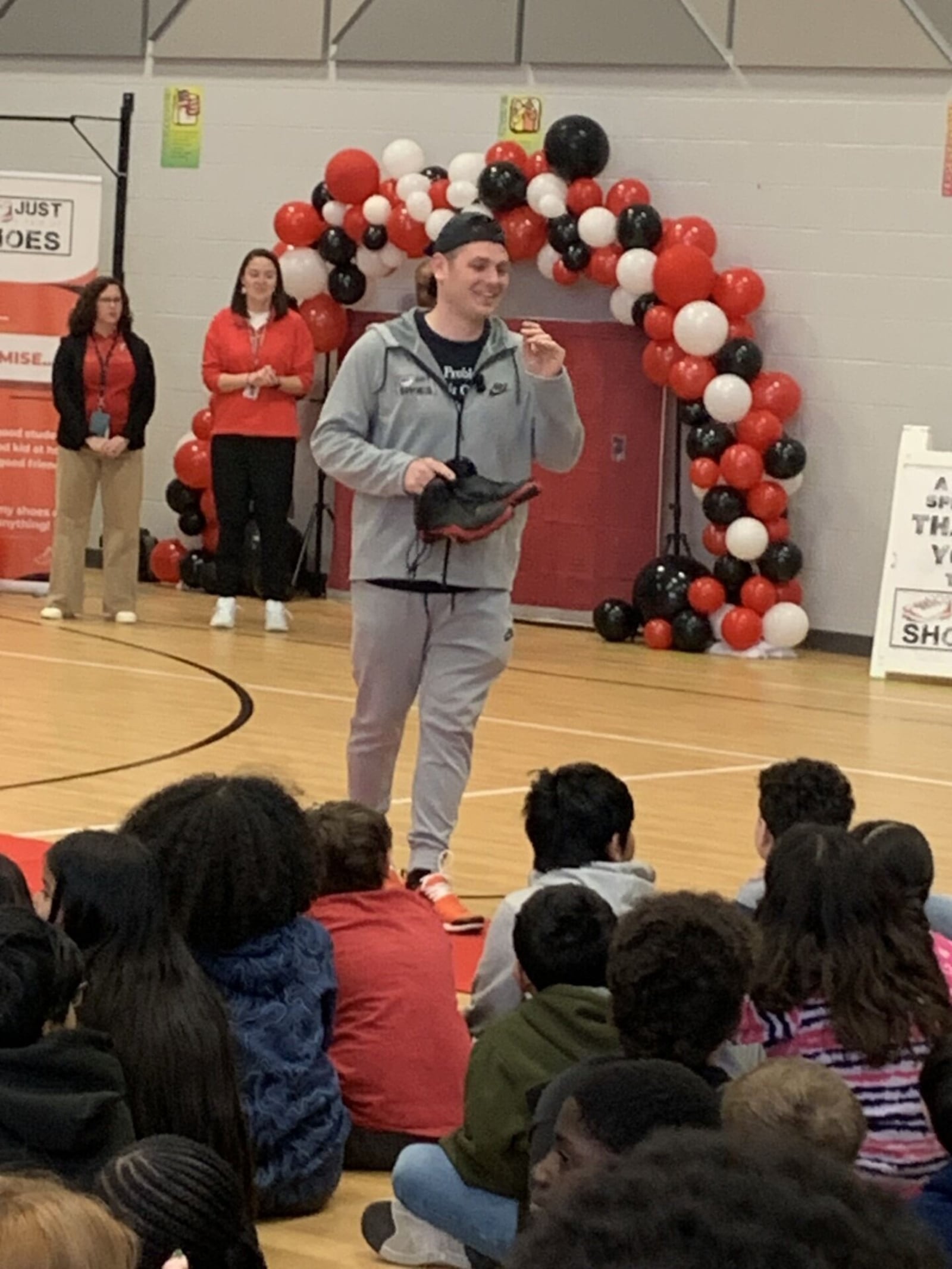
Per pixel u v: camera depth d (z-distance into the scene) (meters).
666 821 6.13
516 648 10.20
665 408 10.93
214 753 6.76
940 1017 2.78
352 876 3.46
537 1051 2.83
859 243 10.52
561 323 11.11
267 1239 2.97
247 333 10.05
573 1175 0.82
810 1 10.47
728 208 10.76
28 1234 1.15
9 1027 2.14
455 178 10.77
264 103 11.80
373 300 11.54
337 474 4.65
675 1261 0.72
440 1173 2.90
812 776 3.83
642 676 9.42
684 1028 2.39
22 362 10.76
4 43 12.34
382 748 4.91
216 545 11.04
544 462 4.83
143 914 2.53
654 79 10.87
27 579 10.98
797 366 10.68
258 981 2.96
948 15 10.25
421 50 11.36
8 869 2.78
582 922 2.92
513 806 6.30
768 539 10.33
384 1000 3.31
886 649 10.02
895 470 10.52
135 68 12.09
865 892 2.80
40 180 10.61
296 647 9.58
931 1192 2.19
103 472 9.95
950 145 10.31
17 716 7.23
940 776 7.27
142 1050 2.43
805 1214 0.74
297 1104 2.99
